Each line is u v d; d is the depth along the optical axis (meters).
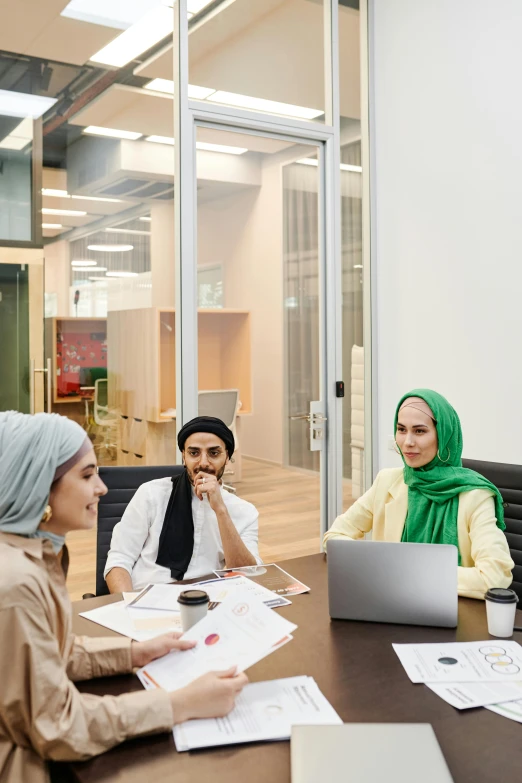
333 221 4.35
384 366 4.46
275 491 4.23
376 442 4.53
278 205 4.16
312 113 4.25
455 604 1.74
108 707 1.26
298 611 1.87
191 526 2.34
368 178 4.46
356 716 1.33
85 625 1.74
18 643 1.19
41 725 1.18
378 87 4.40
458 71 3.90
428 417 2.21
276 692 1.42
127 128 3.67
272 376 4.20
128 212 3.69
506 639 1.68
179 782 1.14
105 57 3.61
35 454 1.30
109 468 2.55
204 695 1.32
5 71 3.39
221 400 4.01
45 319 3.52
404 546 1.78
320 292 4.36
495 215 3.75
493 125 3.73
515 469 2.51
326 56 4.30
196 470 2.32
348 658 1.58
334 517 4.39
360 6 4.41
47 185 3.50
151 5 3.70
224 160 3.96
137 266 3.72
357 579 1.80
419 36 4.11
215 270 3.96
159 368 3.80
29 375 3.52
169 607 1.84
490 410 3.83
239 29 3.97
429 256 4.13
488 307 3.81
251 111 4.00
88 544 3.69
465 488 2.18
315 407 4.36
